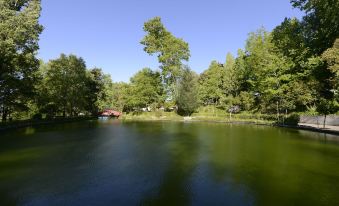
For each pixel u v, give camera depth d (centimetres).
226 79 5641
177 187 888
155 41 5762
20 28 2783
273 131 2766
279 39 2917
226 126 3631
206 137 2258
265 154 1450
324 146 1705
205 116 5509
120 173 1066
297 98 3731
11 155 1441
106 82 7162
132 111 6988
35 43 3091
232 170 1104
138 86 6266
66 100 4622
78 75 4812
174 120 5378
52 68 4462
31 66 3155
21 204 753
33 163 1248
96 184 926
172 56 5866
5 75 2711
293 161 1267
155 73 6288
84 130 2970
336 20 2192
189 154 1467
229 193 824
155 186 898
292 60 3622
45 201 772
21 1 3033
